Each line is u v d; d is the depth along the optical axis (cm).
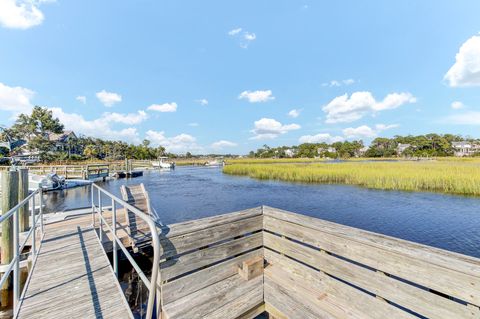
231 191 1466
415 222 795
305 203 1099
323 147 8725
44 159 2884
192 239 194
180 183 1872
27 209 472
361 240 165
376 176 1655
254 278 224
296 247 216
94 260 325
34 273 288
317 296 190
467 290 117
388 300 151
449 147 6925
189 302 186
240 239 229
